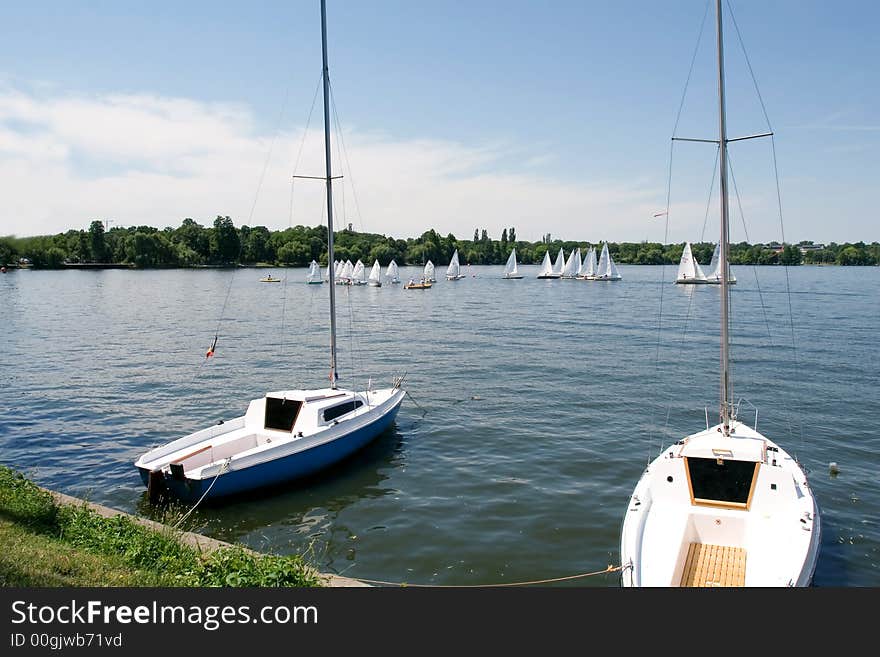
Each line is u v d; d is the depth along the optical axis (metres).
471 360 46.22
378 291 128.38
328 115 25.52
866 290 119.00
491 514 19.02
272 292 120.56
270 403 23.11
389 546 16.95
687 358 45.97
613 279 157.50
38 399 33.28
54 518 14.71
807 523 13.93
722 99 18.56
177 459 20.05
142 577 11.94
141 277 156.62
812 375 38.94
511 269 173.50
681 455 15.45
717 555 14.16
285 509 19.44
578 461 23.83
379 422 25.23
